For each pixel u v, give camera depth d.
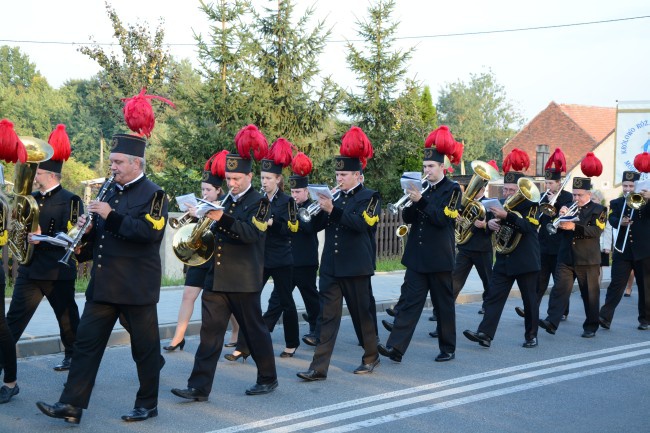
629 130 20.72
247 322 6.99
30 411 6.46
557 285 10.48
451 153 8.51
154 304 6.18
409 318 8.52
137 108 6.14
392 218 19.03
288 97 21.83
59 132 7.50
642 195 10.64
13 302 7.39
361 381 7.75
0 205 6.29
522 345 9.76
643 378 8.12
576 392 7.51
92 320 6.01
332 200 7.88
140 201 6.01
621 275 11.02
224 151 8.96
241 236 6.57
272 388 7.25
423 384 7.67
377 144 23.42
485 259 11.36
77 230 6.14
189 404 6.78
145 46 28.27
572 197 11.37
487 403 7.05
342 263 7.72
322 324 7.79
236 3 21.42
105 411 6.52
